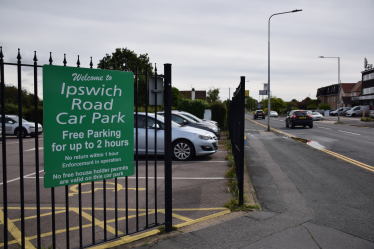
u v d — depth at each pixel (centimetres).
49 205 490
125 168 326
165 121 357
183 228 382
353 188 591
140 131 920
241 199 471
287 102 11050
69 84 282
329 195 540
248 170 771
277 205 480
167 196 364
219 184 624
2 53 240
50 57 272
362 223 401
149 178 693
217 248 324
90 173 302
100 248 321
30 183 646
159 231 367
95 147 303
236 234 362
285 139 1598
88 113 296
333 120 4116
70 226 396
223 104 2353
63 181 285
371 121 3431
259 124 3409
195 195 543
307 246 330
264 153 1079
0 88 242
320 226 389
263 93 2252
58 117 278
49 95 272
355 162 890
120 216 436
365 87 5831
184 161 907
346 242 342
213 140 937
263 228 381
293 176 700
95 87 298
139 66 4000
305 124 2580
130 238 347
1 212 458
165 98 355
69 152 287
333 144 1357
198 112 2798
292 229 378
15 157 1026
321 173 734
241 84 475
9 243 344
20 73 254
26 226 396
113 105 312
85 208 473
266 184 623
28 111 2388
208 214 443
